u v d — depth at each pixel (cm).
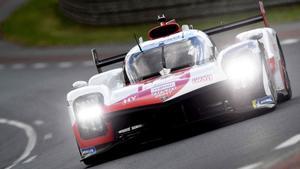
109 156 3338
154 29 3934
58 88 8156
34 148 5038
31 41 12512
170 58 3588
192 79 3234
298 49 6581
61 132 5434
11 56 11806
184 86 3206
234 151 2586
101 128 3291
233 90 3209
